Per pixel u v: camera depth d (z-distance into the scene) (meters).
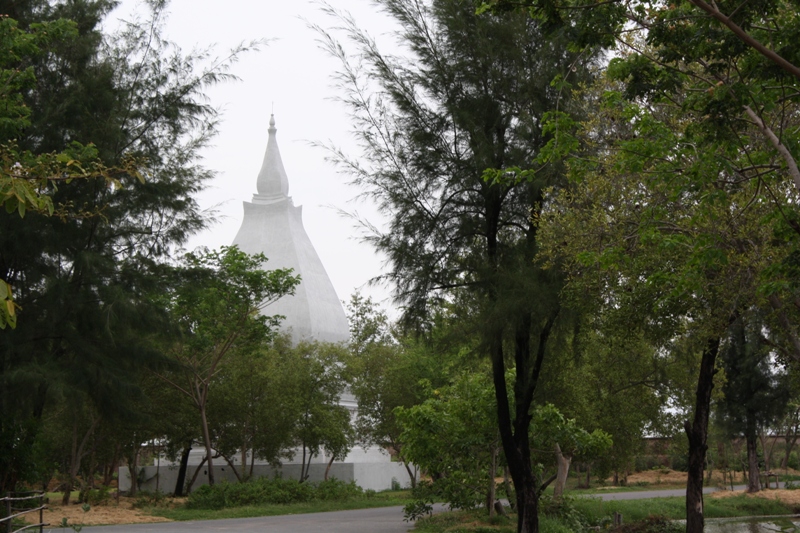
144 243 24.92
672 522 26.84
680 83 12.48
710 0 11.27
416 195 20.05
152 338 27.42
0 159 9.62
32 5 22.48
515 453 20.58
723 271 16.25
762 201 14.98
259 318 37.84
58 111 21.19
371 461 55.84
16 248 21.30
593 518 28.86
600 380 30.77
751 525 31.36
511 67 19.45
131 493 42.97
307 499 38.09
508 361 26.09
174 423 39.06
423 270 19.86
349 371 43.81
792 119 16.25
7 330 21.56
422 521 27.09
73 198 22.06
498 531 23.44
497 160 19.30
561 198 17.77
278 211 61.50
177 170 24.97
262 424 39.72
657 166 13.51
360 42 19.77
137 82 24.50
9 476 22.80
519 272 18.73
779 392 45.28
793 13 12.76
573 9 11.38
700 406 20.59
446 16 19.30
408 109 19.78
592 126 17.72
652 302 17.67
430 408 24.25
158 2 24.52
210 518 30.67
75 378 22.23
